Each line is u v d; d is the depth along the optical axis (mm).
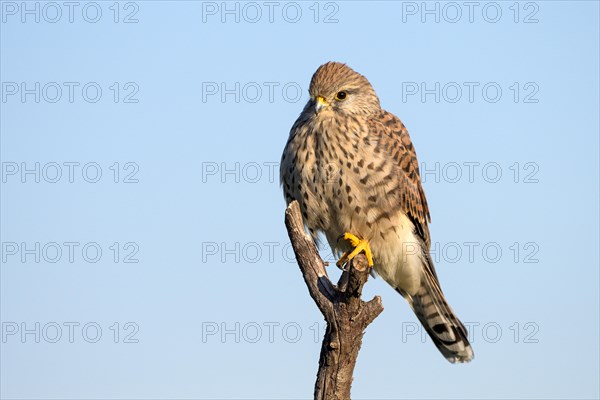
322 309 8812
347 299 8508
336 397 8648
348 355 8633
